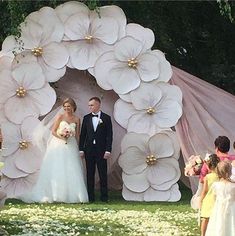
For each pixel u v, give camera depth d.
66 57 17.17
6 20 17.66
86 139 16.14
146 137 16.91
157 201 16.67
